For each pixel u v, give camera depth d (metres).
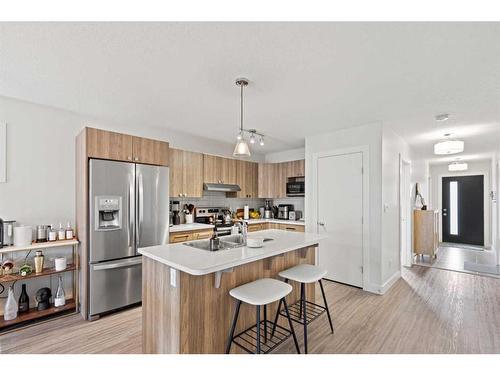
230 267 1.61
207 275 1.76
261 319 2.15
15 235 2.45
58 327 2.43
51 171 2.88
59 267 2.63
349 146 3.64
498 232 4.86
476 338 2.23
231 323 1.90
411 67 1.95
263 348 2.05
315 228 4.00
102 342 2.16
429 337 2.25
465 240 6.94
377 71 2.02
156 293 1.84
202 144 4.54
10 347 2.09
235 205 5.33
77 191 2.97
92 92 2.46
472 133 3.85
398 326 2.45
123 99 2.64
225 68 1.99
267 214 5.53
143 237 3.04
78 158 2.96
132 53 1.79
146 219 3.08
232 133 4.10
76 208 3.01
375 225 3.36
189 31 1.54
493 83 2.20
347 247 3.62
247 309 2.03
